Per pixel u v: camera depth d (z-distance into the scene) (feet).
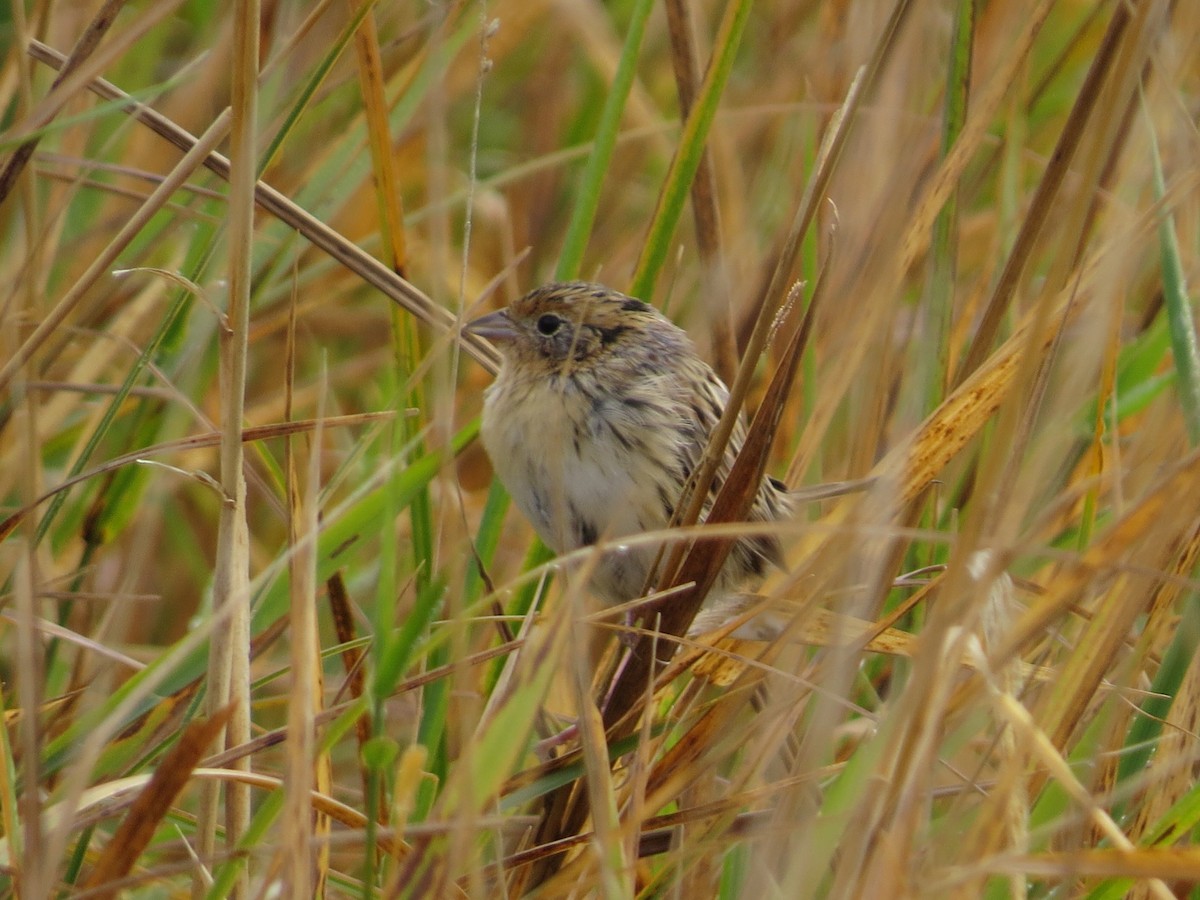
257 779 20.13
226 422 20.90
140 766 23.49
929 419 22.49
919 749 17.25
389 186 26.81
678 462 28.43
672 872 21.38
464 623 17.57
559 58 44.86
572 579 18.81
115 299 34.88
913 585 25.40
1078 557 17.85
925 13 29.43
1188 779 21.21
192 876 22.00
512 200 43.14
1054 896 20.83
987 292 32.14
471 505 38.81
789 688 21.35
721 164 40.04
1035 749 17.75
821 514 30.01
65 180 31.24
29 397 21.31
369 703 18.28
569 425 28.32
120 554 34.86
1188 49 26.32
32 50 27.09
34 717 17.94
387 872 22.25
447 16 26.58
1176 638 22.52
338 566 24.09
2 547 30.25
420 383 26.66
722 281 30.94
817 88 34.86
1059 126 41.88
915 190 28.25
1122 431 32.99
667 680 22.33
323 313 40.68
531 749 26.76
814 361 28.96
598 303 28.71
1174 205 22.09
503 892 19.20
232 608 19.04
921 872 19.07
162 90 23.59
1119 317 23.61
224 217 28.35
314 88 25.54
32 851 17.54
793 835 19.94
